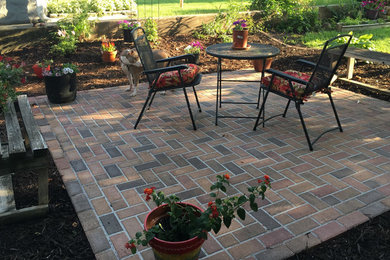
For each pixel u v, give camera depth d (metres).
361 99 5.12
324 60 3.60
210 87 5.58
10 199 2.87
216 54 4.06
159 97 5.18
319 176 3.27
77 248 2.50
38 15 7.70
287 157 3.59
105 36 8.13
